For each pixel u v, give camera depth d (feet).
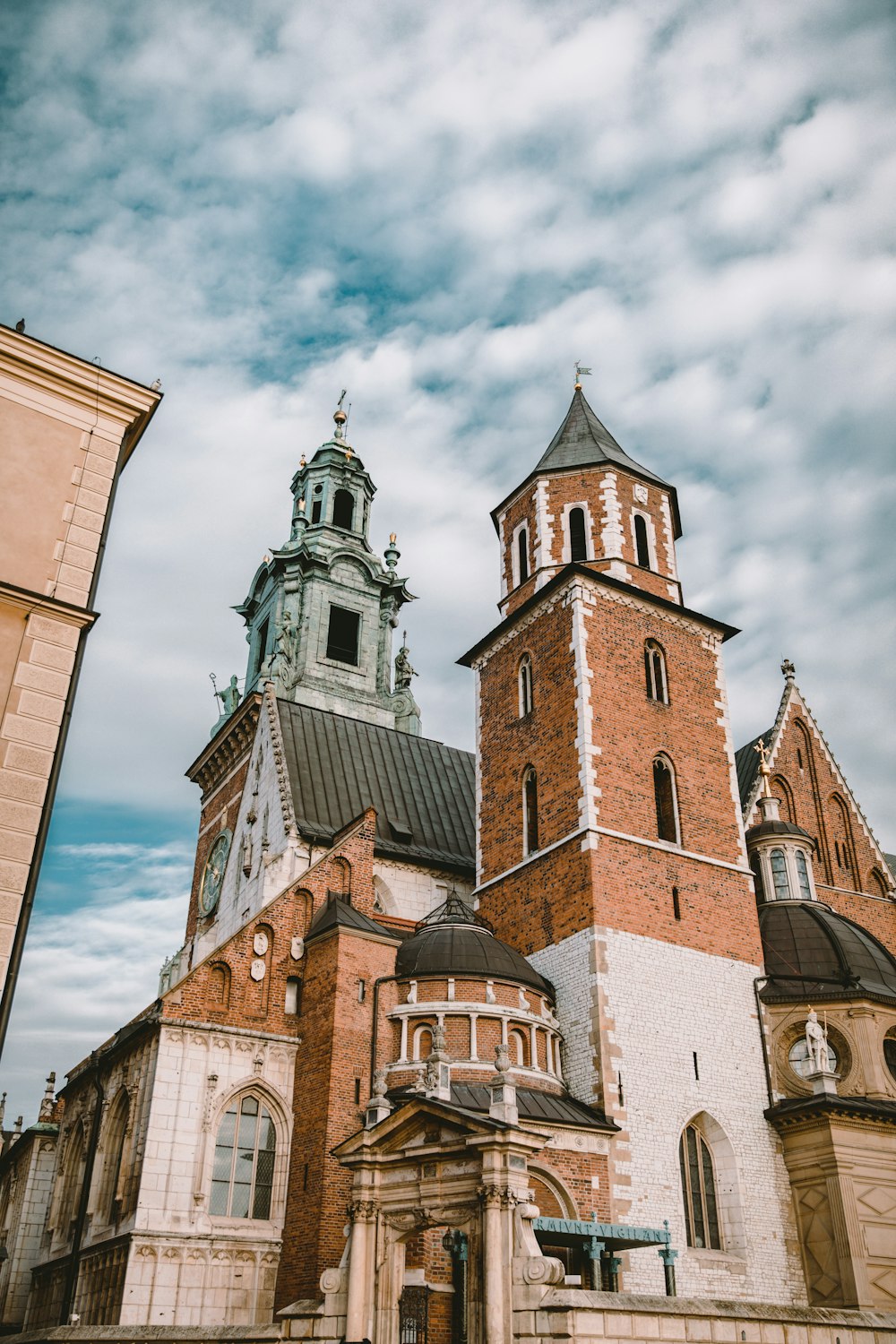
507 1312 75.05
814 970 130.41
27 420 75.41
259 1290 103.60
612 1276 93.91
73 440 76.48
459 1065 109.70
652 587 148.56
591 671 135.74
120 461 80.64
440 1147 83.87
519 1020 113.91
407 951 123.03
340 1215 103.30
